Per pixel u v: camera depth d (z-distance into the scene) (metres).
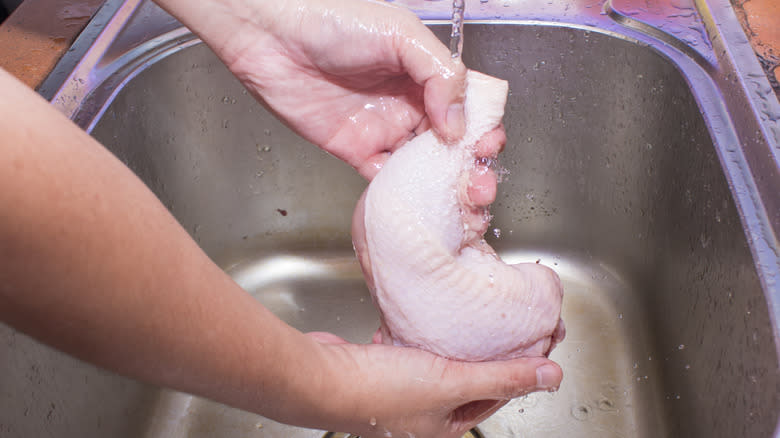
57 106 0.73
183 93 0.81
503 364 0.60
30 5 0.83
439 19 0.80
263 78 0.70
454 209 0.60
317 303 0.86
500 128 0.62
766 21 0.76
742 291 0.62
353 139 0.71
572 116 0.82
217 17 0.68
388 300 0.61
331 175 0.87
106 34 0.79
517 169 0.86
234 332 0.49
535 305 0.61
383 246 0.60
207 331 0.48
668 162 0.76
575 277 0.85
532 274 0.62
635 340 0.79
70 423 0.67
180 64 0.79
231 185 0.86
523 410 0.75
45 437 0.64
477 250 0.62
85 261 0.43
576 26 0.79
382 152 0.72
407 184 0.60
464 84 0.62
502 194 0.87
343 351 0.57
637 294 0.81
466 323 0.60
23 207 0.39
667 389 0.72
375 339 0.67
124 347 0.45
